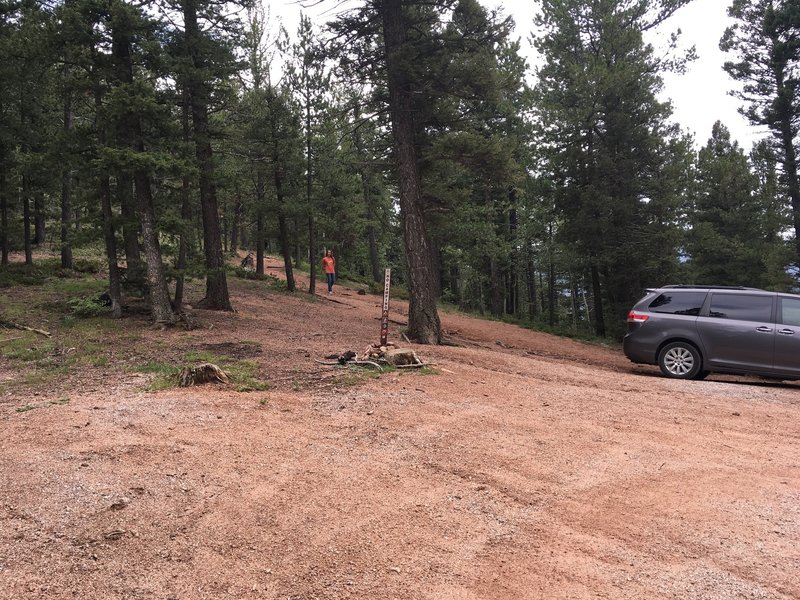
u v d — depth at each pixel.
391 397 6.70
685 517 3.80
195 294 19.36
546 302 50.97
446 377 7.99
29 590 2.73
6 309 13.16
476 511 3.81
